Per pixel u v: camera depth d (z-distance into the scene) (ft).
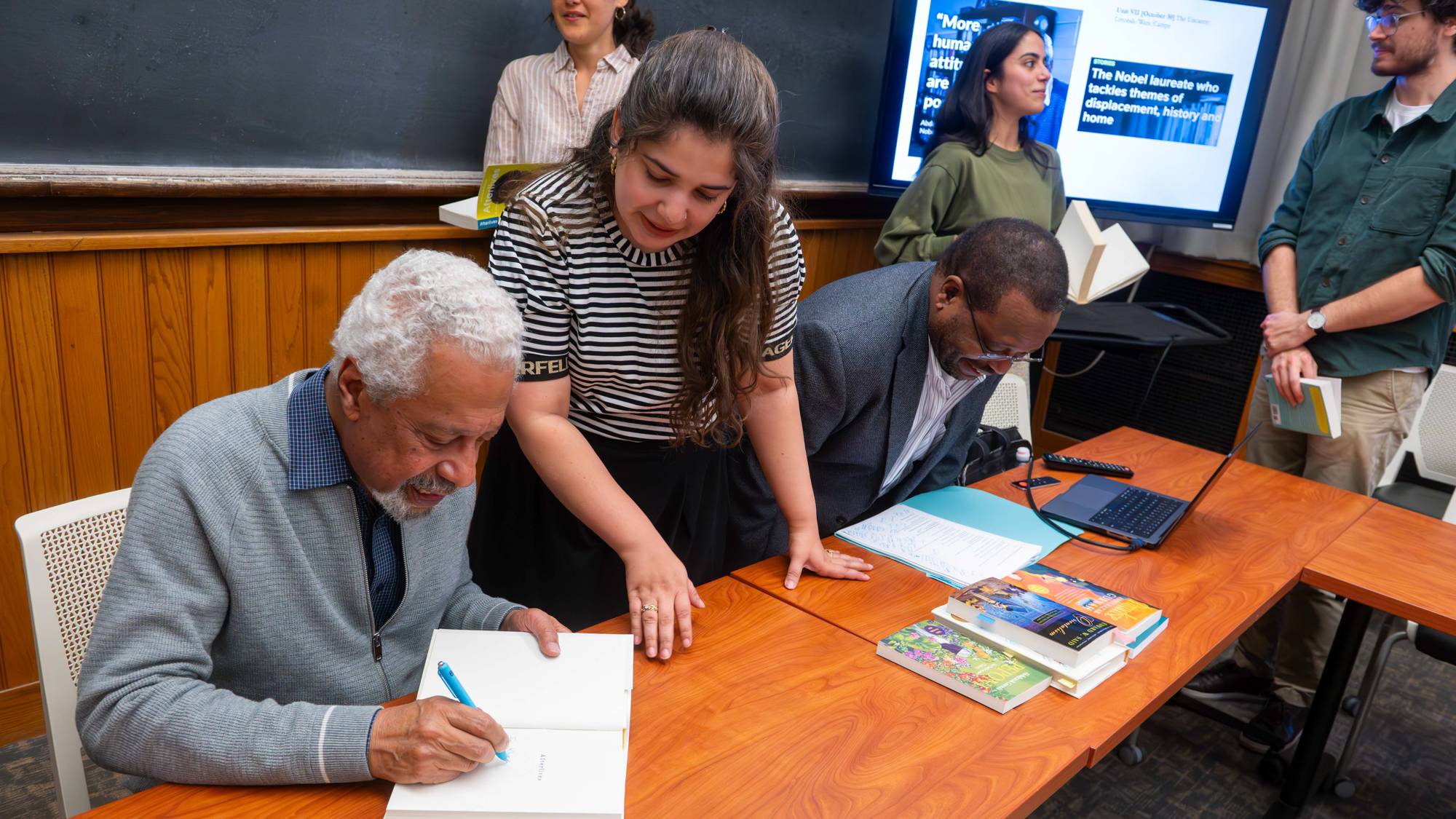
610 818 2.98
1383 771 7.56
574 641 3.82
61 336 6.33
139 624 3.10
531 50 8.27
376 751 3.02
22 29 5.98
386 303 3.00
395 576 3.72
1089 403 13.17
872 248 11.53
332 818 3.00
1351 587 5.38
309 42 7.13
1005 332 4.79
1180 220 10.64
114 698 3.04
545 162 7.84
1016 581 4.81
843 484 5.68
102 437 6.67
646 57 3.61
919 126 10.14
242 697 3.20
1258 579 5.32
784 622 4.45
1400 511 6.57
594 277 4.17
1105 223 11.11
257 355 7.32
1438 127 7.35
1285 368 7.80
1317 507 6.54
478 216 7.47
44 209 6.28
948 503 5.97
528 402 4.25
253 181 7.03
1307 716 7.24
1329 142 8.12
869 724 3.74
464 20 7.82
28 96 6.10
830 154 10.69
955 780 3.46
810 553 4.84
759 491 5.69
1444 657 6.54
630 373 4.42
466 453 3.20
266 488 3.29
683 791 3.28
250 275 7.13
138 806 2.98
